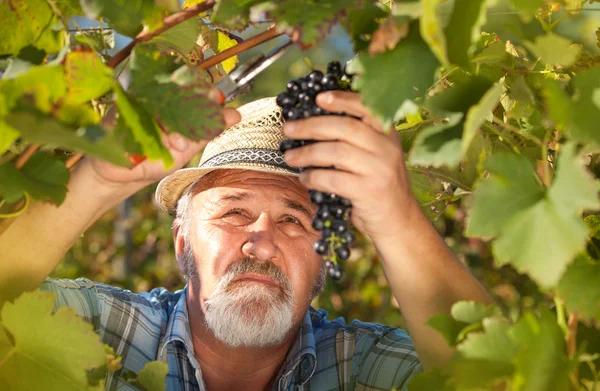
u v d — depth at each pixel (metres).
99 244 7.15
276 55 1.57
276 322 2.13
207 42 1.86
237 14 1.37
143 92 1.32
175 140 1.45
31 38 1.41
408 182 1.55
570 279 1.28
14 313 1.32
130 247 7.12
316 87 1.46
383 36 1.22
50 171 1.37
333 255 1.46
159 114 1.31
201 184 2.27
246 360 2.29
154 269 6.94
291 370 2.31
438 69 1.28
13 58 1.40
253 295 2.12
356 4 1.27
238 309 2.11
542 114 1.72
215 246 2.18
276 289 2.14
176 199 2.45
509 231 1.19
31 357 1.34
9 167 1.33
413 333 1.69
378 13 1.34
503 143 1.81
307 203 2.21
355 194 1.46
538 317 1.42
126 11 1.37
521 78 1.64
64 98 1.22
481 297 1.68
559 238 1.16
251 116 2.24
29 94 1.19
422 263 1.63
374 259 5.88
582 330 1.47
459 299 1.66
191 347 2.29
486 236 1.19
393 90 1.26
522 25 1.58
